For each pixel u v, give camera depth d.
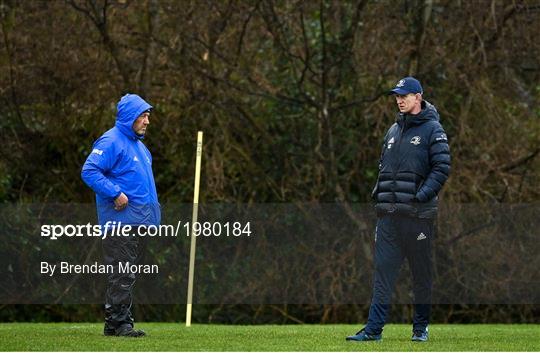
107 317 24.36
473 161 45.84
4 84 46.50
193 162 46.41
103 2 45.72
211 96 46.38
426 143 23.06
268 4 45.97
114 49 45.94
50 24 46.09
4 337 23.89
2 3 46.31
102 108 46.38
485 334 28.08
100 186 23.09
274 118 47.53
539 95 47.28
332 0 46.81
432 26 46.41
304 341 23.45
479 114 46.28
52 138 47.34
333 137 47.34
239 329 29.38
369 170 47.22
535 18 46.44
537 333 29.14
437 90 46.50
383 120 46.56
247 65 46.69
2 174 46.94
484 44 46.34
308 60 46.47
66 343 22.08
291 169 47.31
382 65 46.41
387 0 46.31
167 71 46.31
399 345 22.27
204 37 46.03
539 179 46.28
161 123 46.62
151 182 24.19
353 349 21.11
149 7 46.06
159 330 28.41
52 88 46.59
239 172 47.03
